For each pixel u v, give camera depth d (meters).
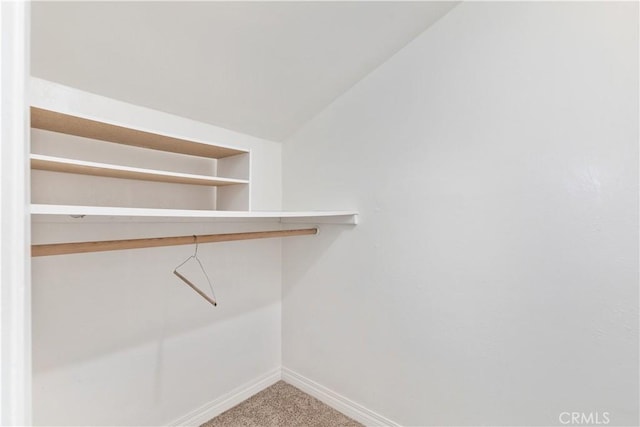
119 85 1.28
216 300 1.76
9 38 0.34
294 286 2.06
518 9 1.24
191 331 1.64
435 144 1.45
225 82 1.44
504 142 1.27
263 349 2.03
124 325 1.39
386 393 1.65
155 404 1.51
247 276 1.92
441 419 1.47
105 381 1.34
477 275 1.35
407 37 1.48
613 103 1.06
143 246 1.12
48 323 1.18
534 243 1.21
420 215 1.50
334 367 1.86
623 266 1.05
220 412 1.78
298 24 1.24
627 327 1.05
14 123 0.35
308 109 1.83
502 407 1.30
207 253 1.71
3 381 0.34
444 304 1.45
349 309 1.79
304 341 2.01
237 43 1.25
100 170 1.06
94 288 1.30
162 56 1.20
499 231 1.29
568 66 1.14
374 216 1.67
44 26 0.96
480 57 1.33
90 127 1.04
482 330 1.34
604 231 1.08
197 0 1.04
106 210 0.83
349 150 1.76
